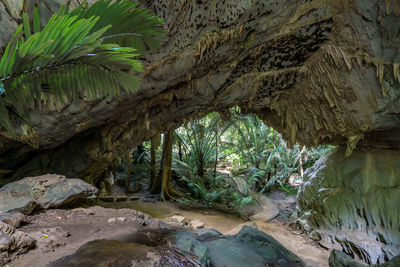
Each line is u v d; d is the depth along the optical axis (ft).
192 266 6.97
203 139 30.12
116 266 6.47
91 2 8.38
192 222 16.47
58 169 17.79
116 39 6.36
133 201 24.38
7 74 4.33
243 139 31.96
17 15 7.93
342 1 8.05
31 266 6.32
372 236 14.20
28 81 4.73
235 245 9.44
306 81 12.54
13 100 4.71
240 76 12.30
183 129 32.96
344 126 13.89
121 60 5.36
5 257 6.37
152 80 11.08
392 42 8.43
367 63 9.94
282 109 15.26
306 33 9.59
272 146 32.19
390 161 15.25
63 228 9.43
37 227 9.18
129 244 8.20
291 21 9.02
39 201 11.14
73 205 13.11
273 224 20.84
